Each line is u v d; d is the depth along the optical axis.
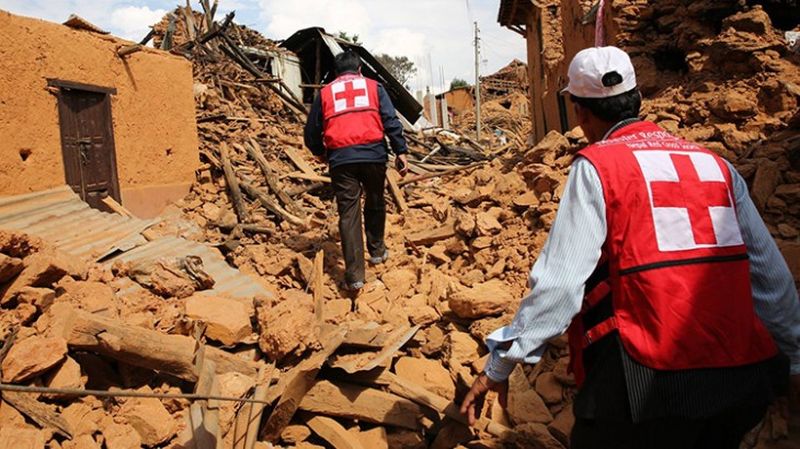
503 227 5.30
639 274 1.55
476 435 2.85
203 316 3.18
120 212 5.39
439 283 4.33
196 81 11.18
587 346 1.69
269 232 5.95
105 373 2.69
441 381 3.22
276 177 7.71
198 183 7.00
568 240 1.62
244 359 3.08
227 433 2.65
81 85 5.25
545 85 14.79
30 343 2.36
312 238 5.85
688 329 1.52
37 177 4.80
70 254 3.61
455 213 6.16
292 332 3.02
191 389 2.79
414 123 19.95
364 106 4.41
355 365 3.07
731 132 5.43
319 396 3.00
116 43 5.80
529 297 1.66
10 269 2.79
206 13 15.10
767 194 4.25
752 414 1.65
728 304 1.56
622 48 7.69
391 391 3.06
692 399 1.52
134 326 2.68
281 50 17.19
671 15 7.52
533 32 16.88
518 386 3.16
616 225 1.59
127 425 2.45
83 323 2.54
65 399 2.38
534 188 5.82
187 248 4.49
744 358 1.55
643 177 1.60
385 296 4.43
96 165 5.47
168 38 15.17
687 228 1.58
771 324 1.74
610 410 1.60
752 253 1.72
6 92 4.50
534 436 2.73
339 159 4.38
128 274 3.68
